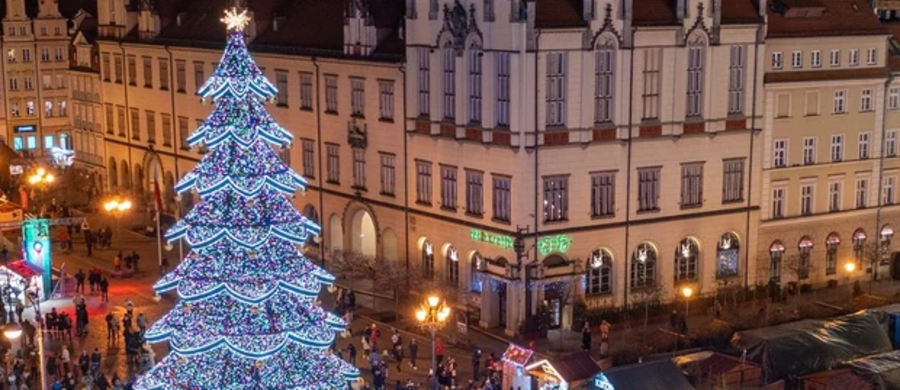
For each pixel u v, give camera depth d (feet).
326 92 336.29
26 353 250.37
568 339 270.87
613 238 285.02
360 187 326.44
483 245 282.15
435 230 298.56
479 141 279.08
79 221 333.83
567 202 276.62
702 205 299.17
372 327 261.24
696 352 246.88
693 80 293.23
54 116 502.79
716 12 291.58
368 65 315.78
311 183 346.95
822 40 318.04
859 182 331.57
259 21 371.76
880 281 332.39
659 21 283.79
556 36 268.21
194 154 398.21
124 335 265.13
